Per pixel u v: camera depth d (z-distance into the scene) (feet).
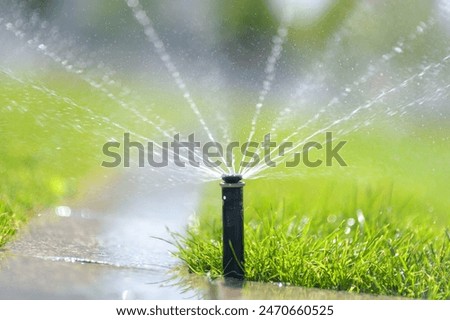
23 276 26.37
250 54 91.09
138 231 32.89
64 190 39.73
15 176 40.98
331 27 82.74
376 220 31.14
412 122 56.70
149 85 77.00
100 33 90.17
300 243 27.27
